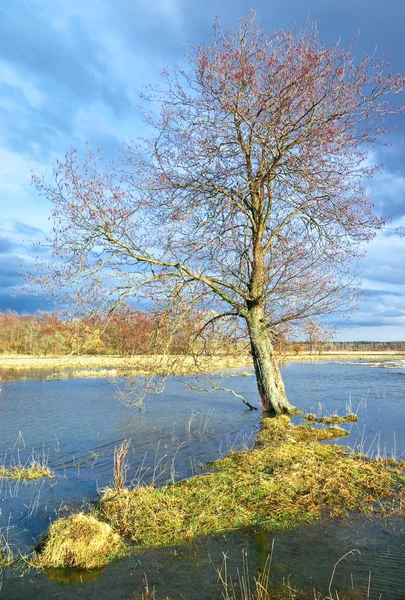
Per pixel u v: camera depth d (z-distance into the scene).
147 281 13.41
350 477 8.28
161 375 14.39
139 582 5.29
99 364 45.44
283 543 6.05
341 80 13.04
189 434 13.25
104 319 13.02
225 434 13.13
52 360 45.97
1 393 23.66
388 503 7.23
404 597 4.82
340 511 6.94
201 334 15.16
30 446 12.23
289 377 31.91
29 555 6.04
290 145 13.77
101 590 5.16
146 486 8.30
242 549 5.94
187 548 6.01
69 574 5.54
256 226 15.71
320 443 11.38
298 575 5.30
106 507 7.31
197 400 20.72
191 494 7.70
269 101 13.38
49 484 9.03
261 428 13.86
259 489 7.77
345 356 69.38
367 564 5.48
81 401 20.55
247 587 5.10
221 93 13.58
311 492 7.58
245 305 16.52
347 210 14.54
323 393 22.30
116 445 12.13
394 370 38.31
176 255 14.11
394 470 8.72
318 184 13.91
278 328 16.62
